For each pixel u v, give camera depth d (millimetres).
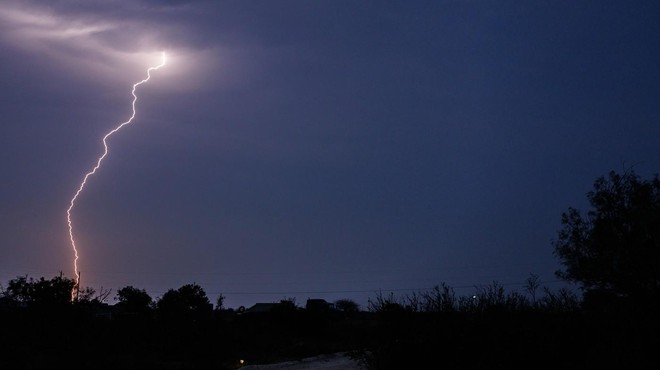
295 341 50594
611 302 14602
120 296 49219
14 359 26531
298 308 63750
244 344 45188
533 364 15164
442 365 16188
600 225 15242
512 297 16250
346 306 83188
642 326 13781
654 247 14320
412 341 16719
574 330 15109
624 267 14523
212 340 40719
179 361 36062
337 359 35656
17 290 32438
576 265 15367
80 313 32062
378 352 17250
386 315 17219
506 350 15414
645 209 14586
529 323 15500
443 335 16266
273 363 38344
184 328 40344
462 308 16594
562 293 15812
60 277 33594
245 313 70188
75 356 28703
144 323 39250
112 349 32000
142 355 34406
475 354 15859
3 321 30547
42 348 29328
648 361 13484
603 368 14023
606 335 14438
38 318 30688
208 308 55812
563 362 14969
